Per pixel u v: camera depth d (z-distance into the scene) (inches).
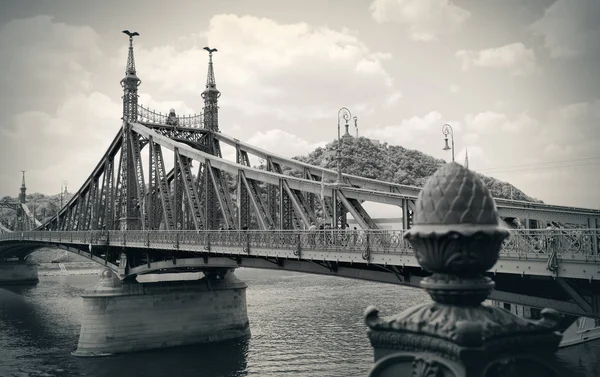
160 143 2255.2
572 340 1790.1
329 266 1220.5
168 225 2127.2
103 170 3058.6
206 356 2021.4
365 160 4343.0
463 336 158.6
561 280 778.8
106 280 2223.2
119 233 2262.6
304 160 4596.5
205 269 2370.8
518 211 1056.8
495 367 166.1
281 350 2031.3
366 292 3452.3
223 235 1519.4
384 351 184.4
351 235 1093.8
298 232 1237.1
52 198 7805.1
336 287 3764.8
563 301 839.7
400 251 982.4
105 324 2137.1
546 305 853.8
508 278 912.3
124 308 2171.5
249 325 2411.4
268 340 2203.5
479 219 179.8
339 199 1240.2
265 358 1934.1
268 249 1328.7
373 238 1042.1
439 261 181.3
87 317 2149.4
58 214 3796.8
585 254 733.9
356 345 2052.2
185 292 2271.2
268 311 2812.5
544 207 1321.4
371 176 4264.3
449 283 181.2
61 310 3253.0
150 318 2198.6
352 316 2610.7
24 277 4763.8
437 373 167.9
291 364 1836.9
